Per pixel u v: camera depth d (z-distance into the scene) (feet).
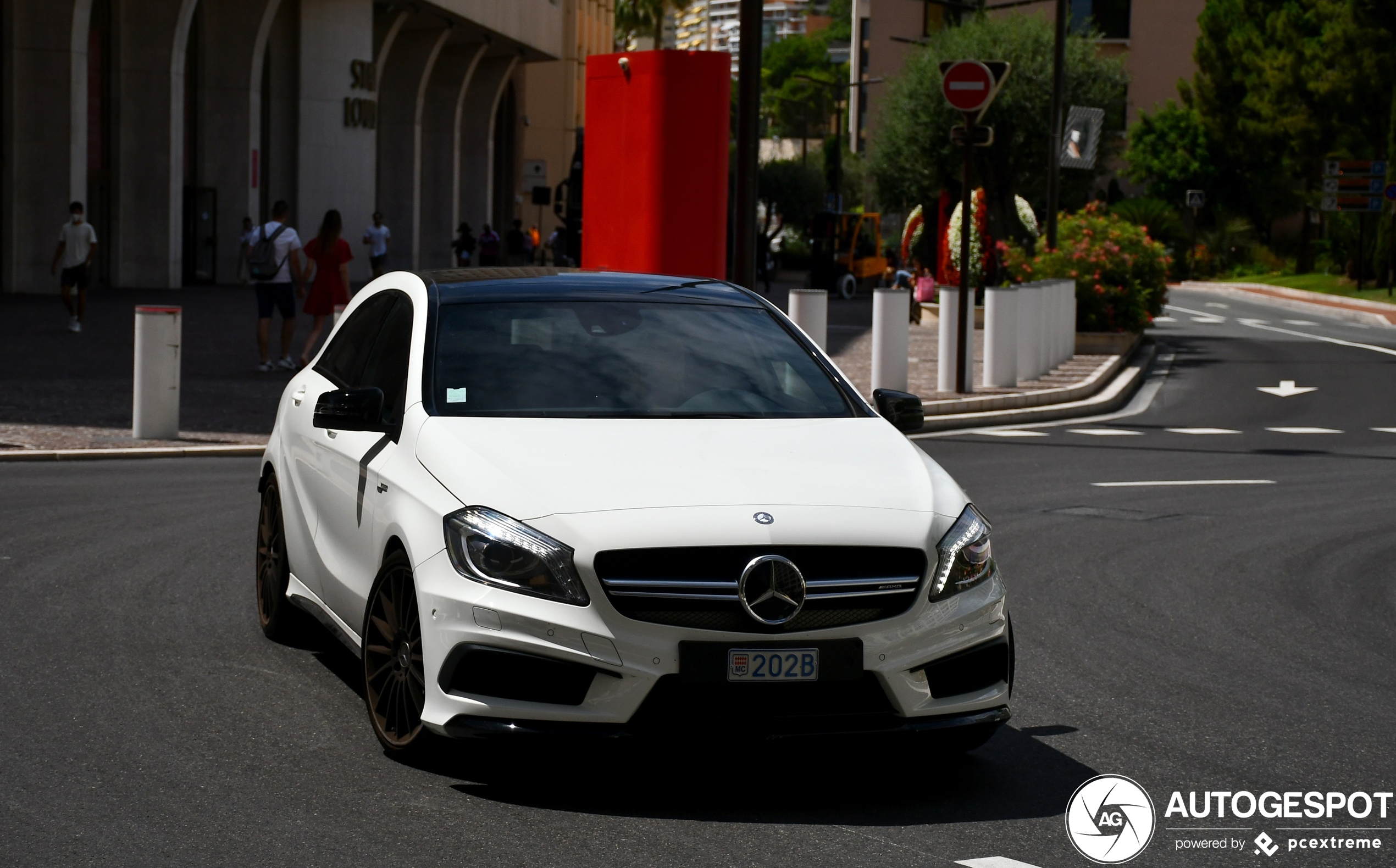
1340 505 40.34
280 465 23.56
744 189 49.06
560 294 21.53
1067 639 25.31
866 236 192.03
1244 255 211.82
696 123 52.21
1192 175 213.05
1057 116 94.17
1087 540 34.53
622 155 53.42
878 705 16.63
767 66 502.38
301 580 22.61
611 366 20.08
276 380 62.49
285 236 65.36
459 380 19.57
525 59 205.46
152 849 15.08
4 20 110.22
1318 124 182.39
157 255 124.26
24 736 18.81
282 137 148.46
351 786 17.13
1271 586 29.89
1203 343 102.94
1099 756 19.10
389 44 161.79
